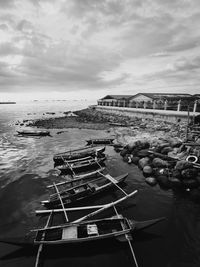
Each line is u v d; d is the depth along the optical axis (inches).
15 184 534.0
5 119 2405.3
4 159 762.2
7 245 301.9
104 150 836.6
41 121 1979.6
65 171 622.5
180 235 323.0
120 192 472.4
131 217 374.0
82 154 751.1
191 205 414.0
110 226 323.0
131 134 1189.1
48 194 477.1
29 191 493.7
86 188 467.5
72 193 453.4
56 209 389.4
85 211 393.1
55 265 265.0
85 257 275.7
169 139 814.5
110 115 2174.0
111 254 281.1
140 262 270.2
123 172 605.9
